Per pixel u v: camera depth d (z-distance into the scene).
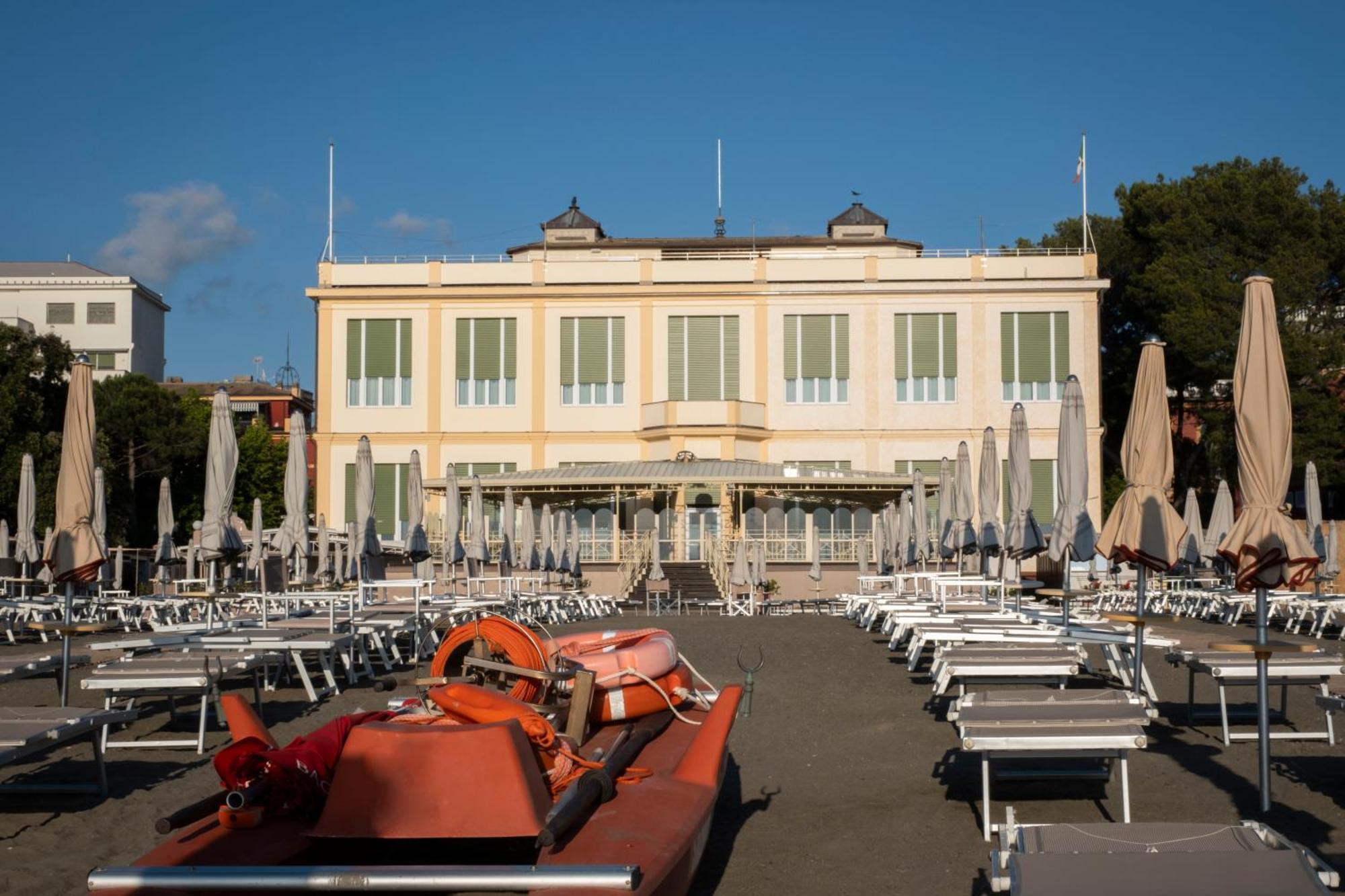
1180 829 5.90
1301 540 8.89
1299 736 11.39
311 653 18.08
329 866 5.41
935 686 13.12
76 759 11.08
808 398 50.44
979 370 49.66
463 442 50.78
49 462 46.75
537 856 5.98
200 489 65.88
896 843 8.27
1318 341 48.03
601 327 51.09
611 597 38.44
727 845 8.30
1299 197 51.91
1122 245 58.28
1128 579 37.56
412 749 5.90
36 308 75.06
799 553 46.16
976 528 26.34
